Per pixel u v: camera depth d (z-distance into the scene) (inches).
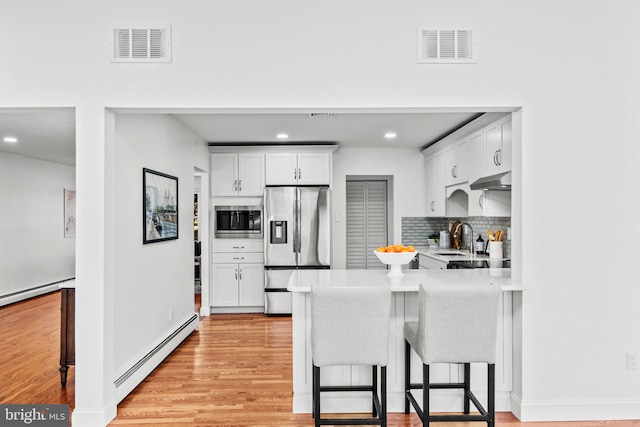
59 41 103.0
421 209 253.4
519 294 108.9
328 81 105.4
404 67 105.8
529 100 106.7
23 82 102.5
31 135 190.1
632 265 107.7
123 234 121.7
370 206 272.5
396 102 105.6
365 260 272.2
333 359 93.9
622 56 107.7
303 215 225.9
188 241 189.2
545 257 107.3
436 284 107.6
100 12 103.7
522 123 106.8
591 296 107.7
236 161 230.2
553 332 107.7
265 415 111.7
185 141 184.1
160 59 104.0
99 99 103.4
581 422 106.8
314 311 92.7
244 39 105.0
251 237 231.8
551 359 107.7
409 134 210.1
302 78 105.1
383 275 124.3
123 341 122.3
